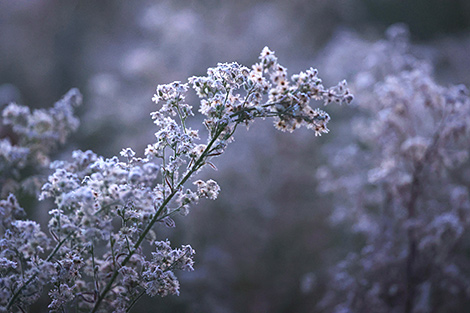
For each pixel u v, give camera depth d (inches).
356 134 271.0
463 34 497.7
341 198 248.5
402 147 192.7
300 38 438.9
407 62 223.9
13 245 90.8
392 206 207.9
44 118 143.3
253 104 90.3
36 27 517.0
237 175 285.6
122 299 93.8
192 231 266.7
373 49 238.5
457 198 192.9
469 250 232.2
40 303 181.5
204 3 409.7
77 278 98.2
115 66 441.1
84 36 508.7
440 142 188.9
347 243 260.8
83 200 80.2
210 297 247.4
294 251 308.0
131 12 518.0
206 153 90.0
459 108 182.9
